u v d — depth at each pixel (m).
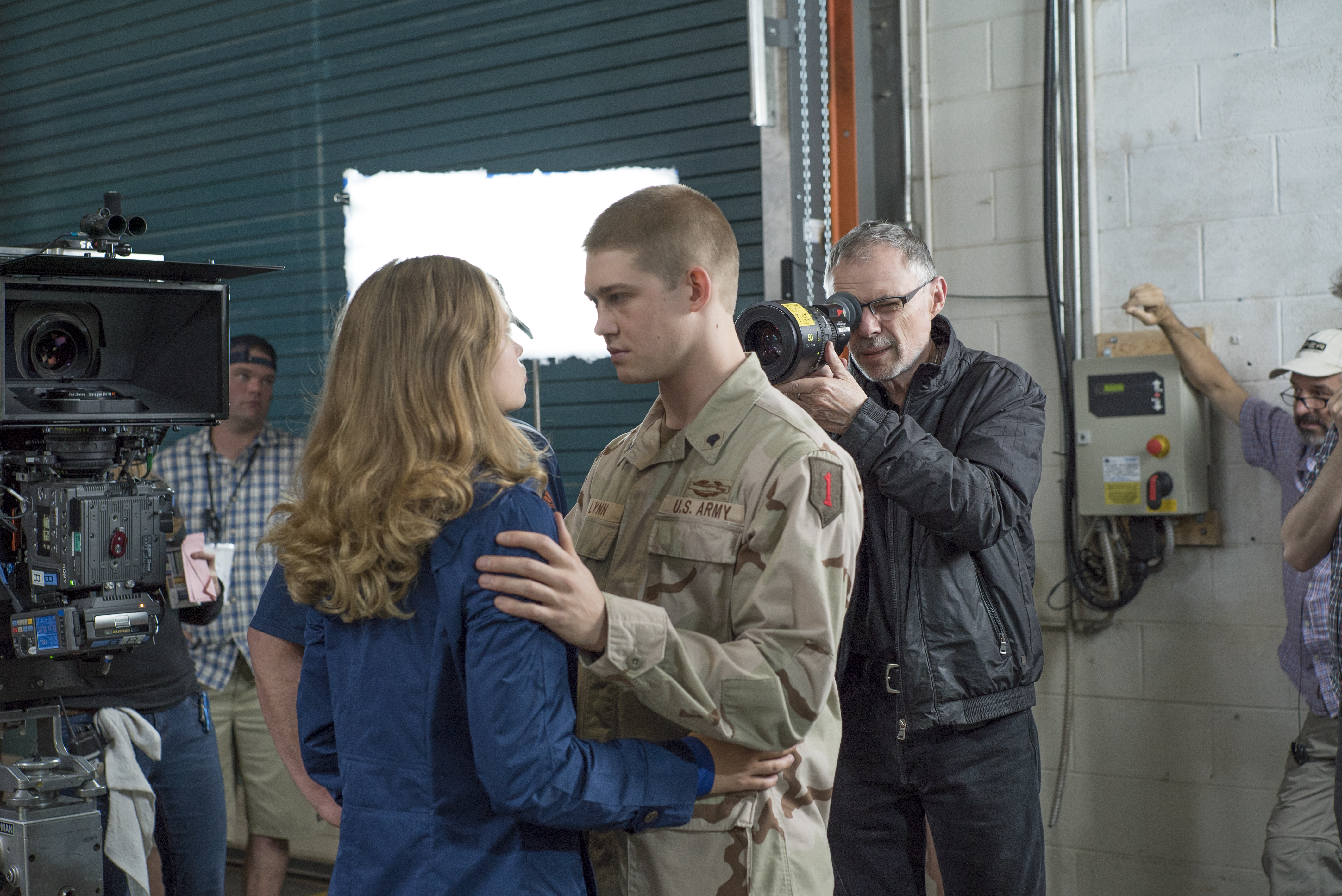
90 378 2.31
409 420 1.22
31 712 2.28
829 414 2.12
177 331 2.36
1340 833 2.12
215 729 3.15
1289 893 2.56
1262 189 2.82
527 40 3.59
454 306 1.26
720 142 3.28
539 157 3.57
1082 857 3.04
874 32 3.29
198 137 4.23
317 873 3.87
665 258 1.40
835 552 1.36
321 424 1.29
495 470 1.23
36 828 2.21
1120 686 2.99
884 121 3.29
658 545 1.44
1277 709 2.80
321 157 3.98
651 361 1.43
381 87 3.85
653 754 1.26
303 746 1.41
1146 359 2.85
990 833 2.21
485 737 1.13
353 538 1.21
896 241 2.29
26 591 2.29
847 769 2.32
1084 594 2.98
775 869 1.38
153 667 2.58
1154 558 2.89
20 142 4.68
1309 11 2.76
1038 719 3.09
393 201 3.74
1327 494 2.19
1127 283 2.99
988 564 2.23
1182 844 2.91
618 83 3.44
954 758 2.21
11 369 2.21
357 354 1.27
